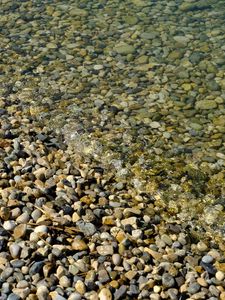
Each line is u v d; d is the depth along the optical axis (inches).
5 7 82.8
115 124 57.7
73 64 68.8
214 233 44.6
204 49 73.4
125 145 54.4
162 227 44.2
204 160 53.2
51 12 81.8
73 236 39.6
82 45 73.2
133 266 38.3
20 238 37.7
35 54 70.6
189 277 38.8
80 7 83.6
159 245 41.8
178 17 81.7
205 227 45.2
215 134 57.2
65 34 75.9
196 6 84.6
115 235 41.1
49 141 53.6
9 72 66.3
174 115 59.9
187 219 45.8
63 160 50.7
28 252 36.5
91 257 38.3
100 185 48.0
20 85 63.8
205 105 61.9
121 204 45.5
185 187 49.5
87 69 67.9
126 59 70.4
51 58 69.9
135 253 39.6
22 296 33.5
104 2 85.5
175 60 70.7
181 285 38.0
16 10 82.0
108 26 78.4
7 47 71.9
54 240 38.6
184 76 67.2
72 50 71.9
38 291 34.1
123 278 37.0
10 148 49.0
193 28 78.8
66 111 59.3
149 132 56.7
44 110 59.1
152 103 61.8
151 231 42.8
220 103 62.3
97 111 59.7
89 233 40.3
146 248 40.6
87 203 44.2
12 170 45.8
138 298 36.0
